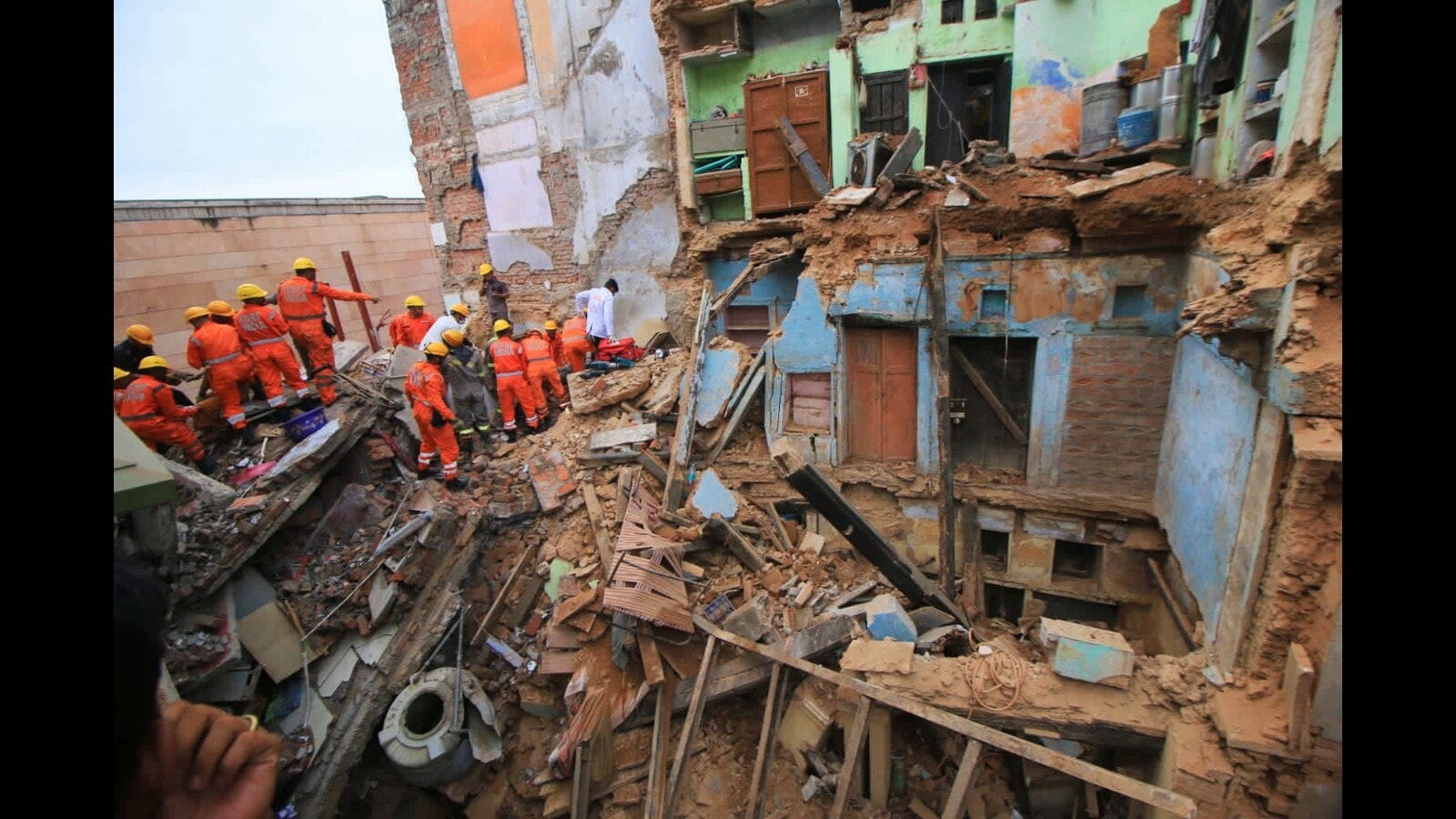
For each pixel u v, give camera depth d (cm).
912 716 693
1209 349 600
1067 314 808
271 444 881
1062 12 877
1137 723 521
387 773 698
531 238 1522
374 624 725
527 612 827
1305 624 442
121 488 334
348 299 1006
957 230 839
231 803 138
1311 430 412
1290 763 435
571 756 658
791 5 1089
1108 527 843
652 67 1251
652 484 949
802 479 646
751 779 664
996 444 923
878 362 952
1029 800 614
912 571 732
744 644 675
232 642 655
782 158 1135
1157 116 777
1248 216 555
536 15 1338
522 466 971
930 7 987
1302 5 460
